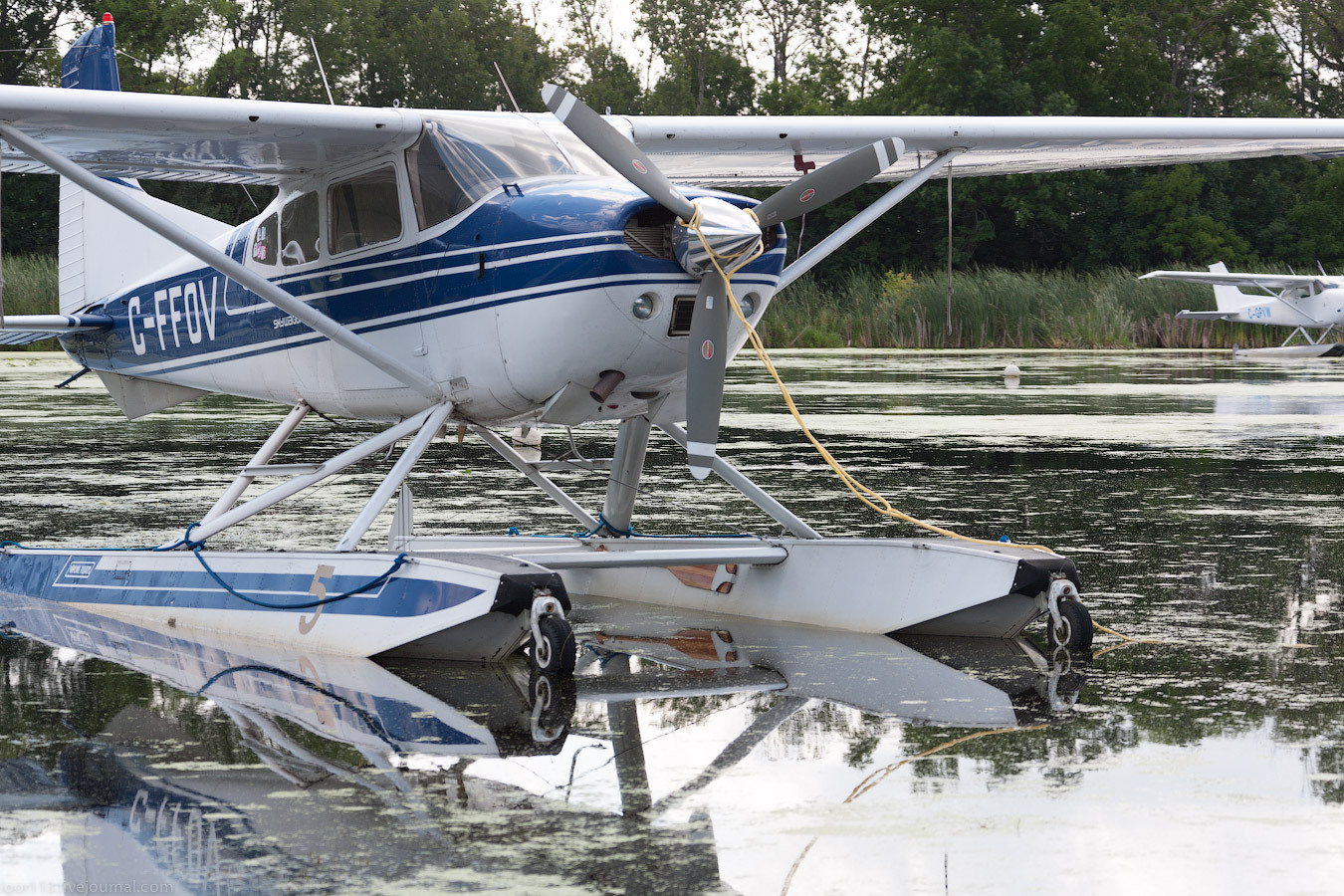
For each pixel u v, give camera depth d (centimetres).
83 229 1628
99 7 9106
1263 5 9062
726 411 3000
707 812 576
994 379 4031
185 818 569
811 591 1084
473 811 578
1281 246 8356
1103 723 726
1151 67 8731
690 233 960
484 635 905
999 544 1011
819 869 508
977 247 8481
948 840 539
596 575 1241
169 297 1434
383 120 1070
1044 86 8419
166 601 1077
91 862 517
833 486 1808
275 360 1284
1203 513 1542
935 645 976
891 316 6419
